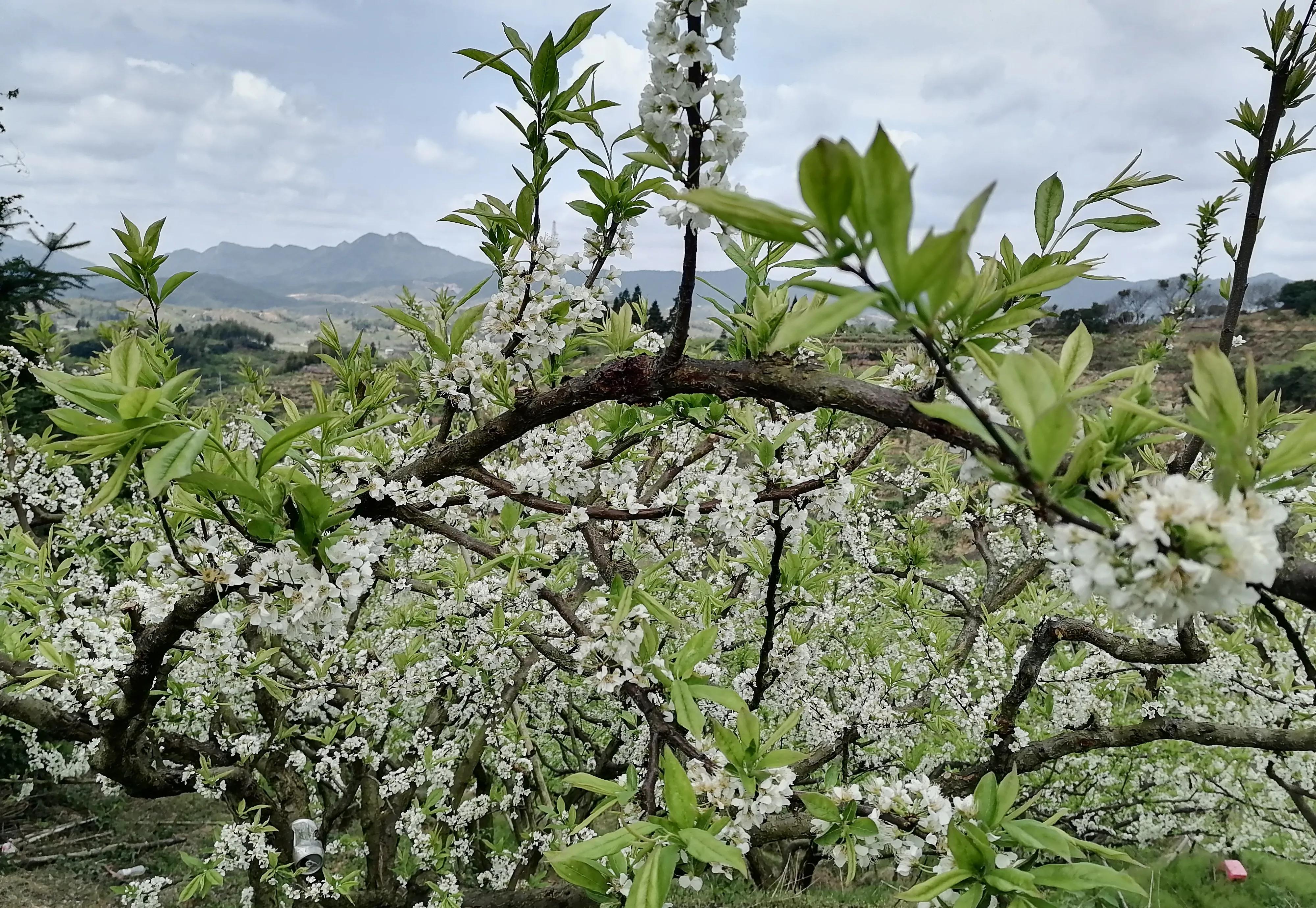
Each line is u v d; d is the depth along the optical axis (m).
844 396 1.39
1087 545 0.98
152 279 2.13
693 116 1.35
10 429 6.14
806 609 4.65
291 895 5.07
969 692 5.13
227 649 3.17
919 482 6.14
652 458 3.29
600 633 2.11
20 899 7.95
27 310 12.08
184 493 1.80
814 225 0.85
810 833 2.92
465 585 3.82
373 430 2.13
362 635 6.05
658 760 1.89
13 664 3.42
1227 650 4.75
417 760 6.40
